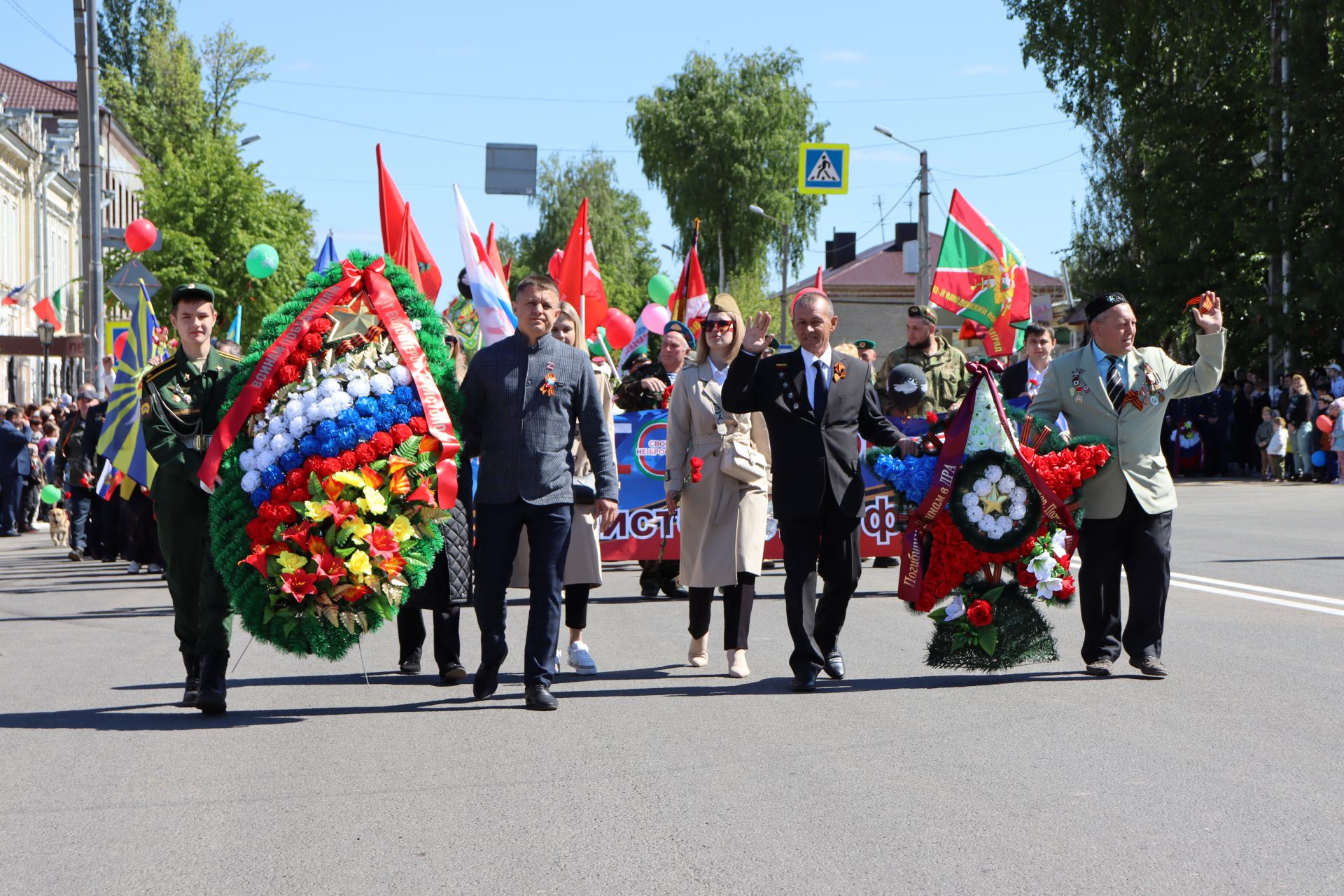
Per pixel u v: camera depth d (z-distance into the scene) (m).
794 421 7.18
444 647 7.46
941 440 7.54
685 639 9.06
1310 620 9.26
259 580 6.64
